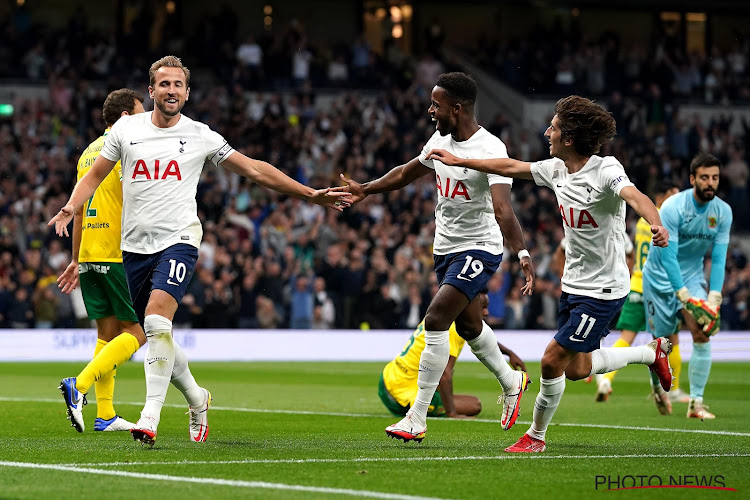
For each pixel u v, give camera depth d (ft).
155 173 29.63
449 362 40.93
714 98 141.08
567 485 23.36
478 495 21.83
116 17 133.59
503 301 99.04
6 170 104.42
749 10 147.13
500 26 148.66
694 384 42.04
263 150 116.06
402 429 30.25
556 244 110.11
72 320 91.04
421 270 100.78
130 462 26.23
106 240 34.19
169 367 28.81
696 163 42.52
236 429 35.99
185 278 29.45
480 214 31.30
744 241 124.26
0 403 46.39
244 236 100.01
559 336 29.17
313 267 97.81
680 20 151.74
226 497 21.02
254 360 92.94
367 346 95.96
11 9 128.67
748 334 101.71
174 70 29.68
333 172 115.55
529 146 133.69
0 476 23.75
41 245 95.71
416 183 115.14
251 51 128.26
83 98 113.70
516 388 33.30
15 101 116.26
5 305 89.56
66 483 22.72
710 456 28.66
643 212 26.86
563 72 137.69
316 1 142.82
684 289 42.39
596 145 28.60
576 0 141.28
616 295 29.14
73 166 107.24
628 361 32.50
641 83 139.95
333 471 24.93
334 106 123.54
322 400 50.85
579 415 43.55
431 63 134.21
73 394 31.27
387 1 144.97
